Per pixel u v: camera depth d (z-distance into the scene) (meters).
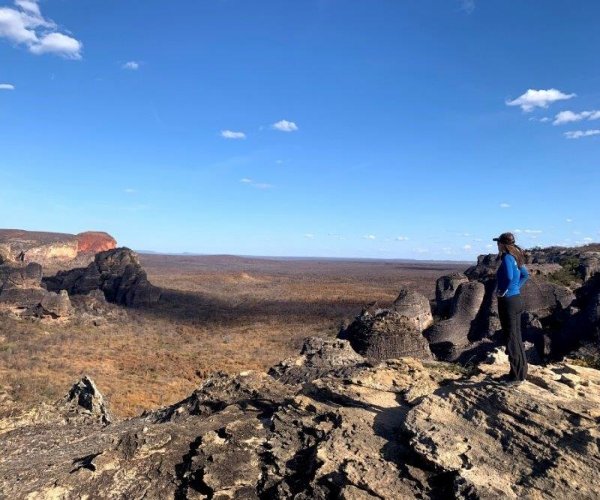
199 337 59.78
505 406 7.88
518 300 8.39
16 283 64.94
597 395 8.00
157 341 56.69
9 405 17.44
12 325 57.88
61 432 15.21
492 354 12.94
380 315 24.59
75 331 59.53
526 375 8.75
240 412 11.72
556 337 22.14
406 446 8.00
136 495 8.61
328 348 18.23
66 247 159.50
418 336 23.59
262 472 8.59
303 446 8.99
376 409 9.76
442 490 6.86
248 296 105.38
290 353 48.69
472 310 28.34
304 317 75.00
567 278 30.75
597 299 21.12
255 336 60.00
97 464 9.40
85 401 18.02
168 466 9.26
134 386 35.09
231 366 42.50
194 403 13.55
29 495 8.92
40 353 45.75
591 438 6.77
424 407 8.57
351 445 8.27
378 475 7.34
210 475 8.45
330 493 7.38
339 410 9.62
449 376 11.77
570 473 6.43
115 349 51.06
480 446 7.36
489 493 6.33
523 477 6.60
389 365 12.96
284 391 12.91
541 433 7.21
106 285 85.38
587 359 18.59
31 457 12.35
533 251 49.16
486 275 36.16
